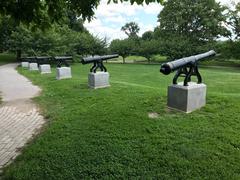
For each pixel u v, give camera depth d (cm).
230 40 3941
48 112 705
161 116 588
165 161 398
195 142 456
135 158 411
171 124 536
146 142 463
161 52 4000
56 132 532
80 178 370
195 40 4184
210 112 595
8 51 3281
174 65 573
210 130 500
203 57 648
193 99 602
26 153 448
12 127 605
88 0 473
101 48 3762
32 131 573
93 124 559
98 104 717
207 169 374
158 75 2017
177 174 366
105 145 459
